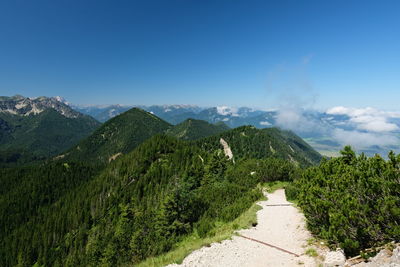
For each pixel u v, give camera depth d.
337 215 18.05
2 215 167.00
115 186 134.62
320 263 17.59
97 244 65.06
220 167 99.12
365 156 26.19
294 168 73.44
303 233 25.53
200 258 19.52
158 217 40.38
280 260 19.64
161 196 94.69
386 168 17.53
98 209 121.00
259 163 82.56
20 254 115.69
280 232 26.88
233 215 35.94
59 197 189.00
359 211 17.17
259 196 47.62
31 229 140.00
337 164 27.28
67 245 109.38
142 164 145.12
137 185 122.19
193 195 48.06
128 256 35.50
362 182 18.50
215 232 30.06
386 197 15.56
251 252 21.22
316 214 22.30
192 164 125.75
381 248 15.52
